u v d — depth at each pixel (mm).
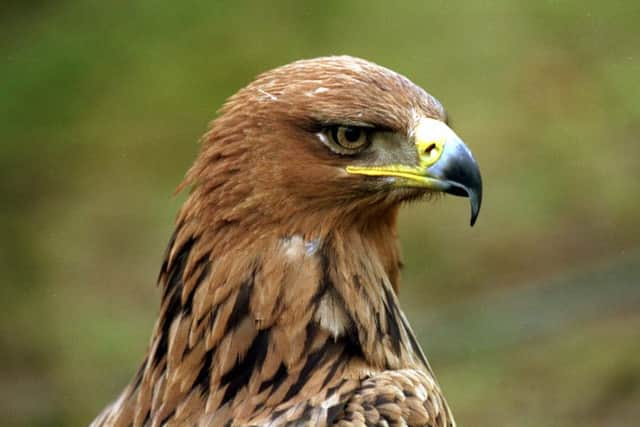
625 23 19531
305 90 6762
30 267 17250
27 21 20172
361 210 6941
